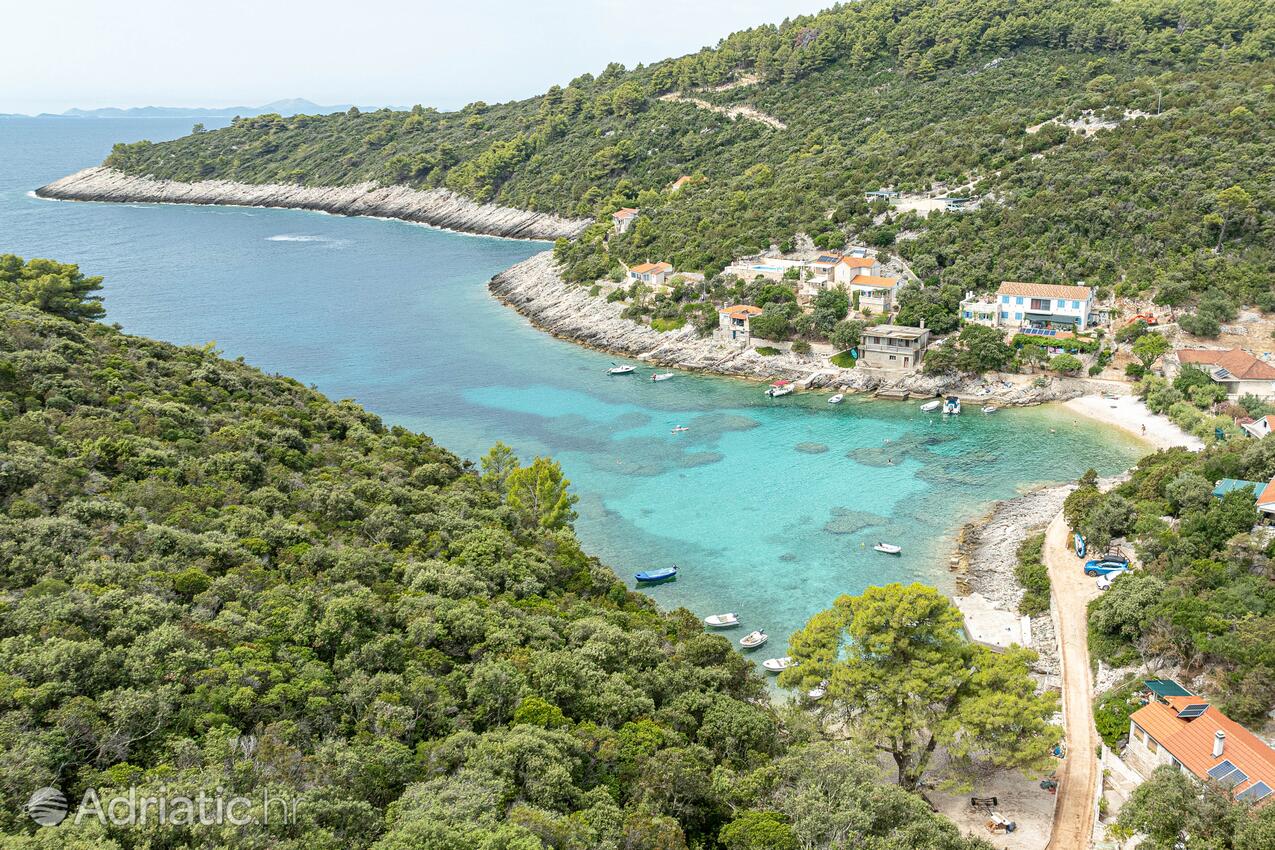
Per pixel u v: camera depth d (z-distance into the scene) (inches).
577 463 4571.9
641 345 6510.8
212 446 3043.8
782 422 5103.3
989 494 4047.7
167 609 1876.2
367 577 2343.8
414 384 5905.5
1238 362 4729.3
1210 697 2198.6
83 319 4416.8
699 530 3806.6
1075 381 5236.2
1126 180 6274.6
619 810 1563.7
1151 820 1697.8
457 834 1289.4
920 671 2123.5
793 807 1617.9
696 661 2393.0
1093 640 2667.3
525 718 1782.7
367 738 1658.5
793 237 6953.7
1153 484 3380.9
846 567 3454.7
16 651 1624.0
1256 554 2650.1
